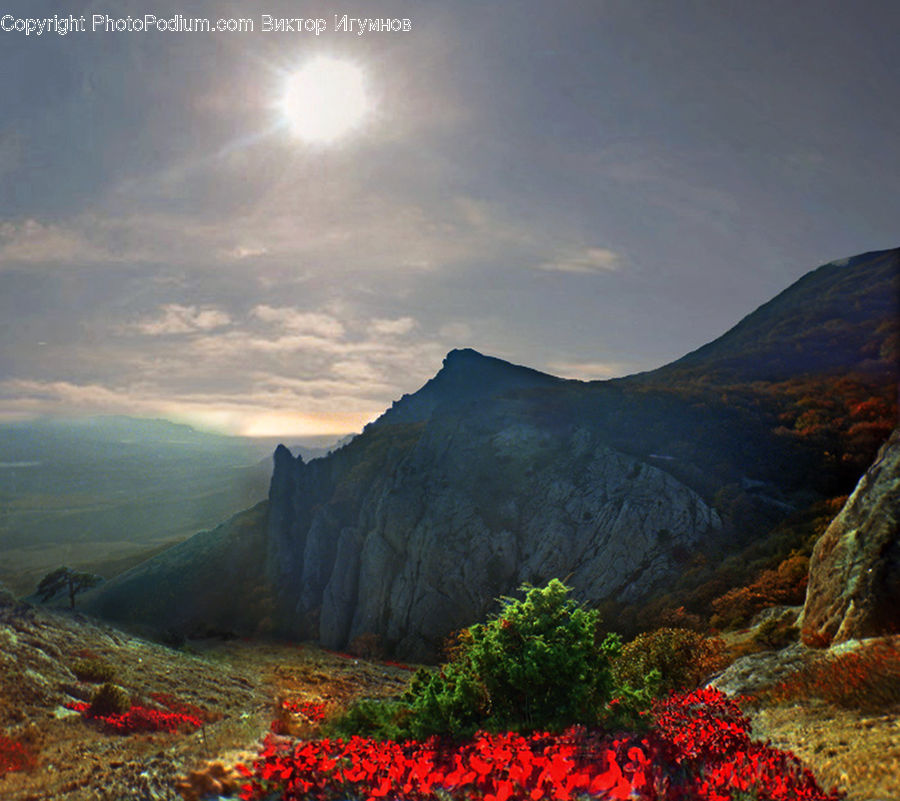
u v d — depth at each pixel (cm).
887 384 9538
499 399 9406
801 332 14475
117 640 3756
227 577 10175
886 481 1759
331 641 8094
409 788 693
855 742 740
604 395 9112
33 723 1534
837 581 1717
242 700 2919
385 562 8044
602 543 6738
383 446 10981
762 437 7888
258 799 744
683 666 1627
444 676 1224
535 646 1115
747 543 6169
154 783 801
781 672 1343
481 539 7381
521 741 784
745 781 593
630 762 720
